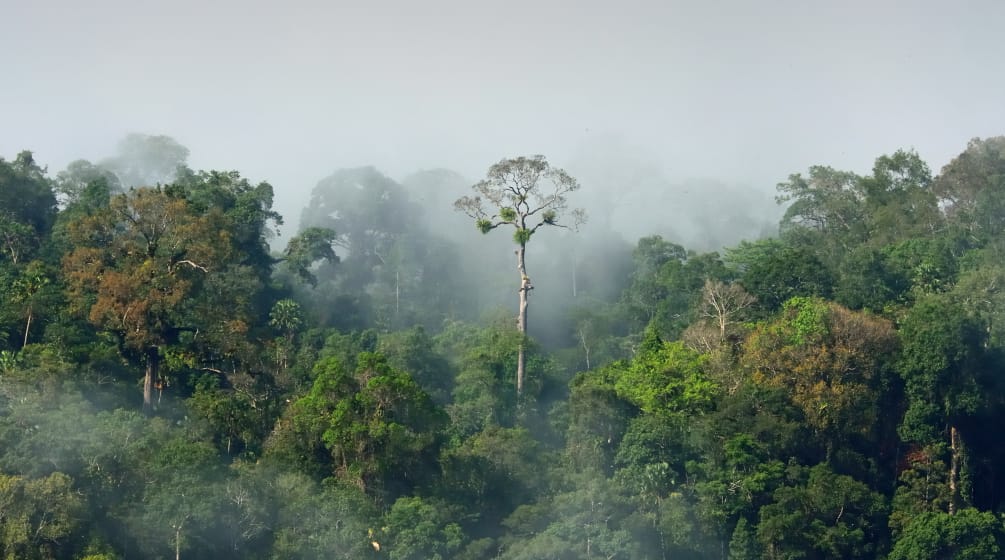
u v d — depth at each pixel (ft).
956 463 330.54
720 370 353.72
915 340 334.85
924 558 309.83
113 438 297.53
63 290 376.27
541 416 370.12
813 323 350.23
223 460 318.86
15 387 310.04
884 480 337.52
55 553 271.69
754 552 309.01
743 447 321.11
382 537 298.56
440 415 326.44
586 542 303.48
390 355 388.98
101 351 351.67
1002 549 315.78
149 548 283.18
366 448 312.09
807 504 314.96
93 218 364.58
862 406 335.67
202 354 366.84
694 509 311.06
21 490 272.72
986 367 335.47
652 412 336.29
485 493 320.70
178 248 366.63
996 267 383.45
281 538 292.20
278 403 348.79
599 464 327.88
